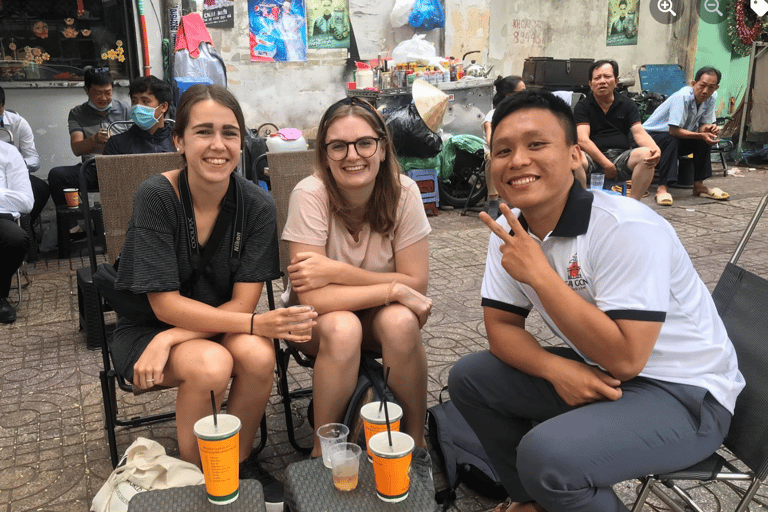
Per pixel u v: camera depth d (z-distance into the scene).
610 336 1.72
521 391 2.03
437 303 4.50
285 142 5.68
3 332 4.07
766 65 9.80
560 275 1.87
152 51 7.16
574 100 7.95
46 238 5.93
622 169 6.39
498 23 9.59
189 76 6.64
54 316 4.33
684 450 1.74
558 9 10.03
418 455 1.92
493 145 1.82
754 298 1.98
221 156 2.17
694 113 7.52
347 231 2.49
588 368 1.86
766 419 1.74
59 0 6.47
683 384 1.78
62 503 2.40
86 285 3.68
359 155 2.28
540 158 1.74
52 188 5.70
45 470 2.61
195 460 2.22
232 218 2.30
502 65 9.80
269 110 8.25
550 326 2.06
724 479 1.75
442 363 3.53
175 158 2.71
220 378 2.12
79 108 5.89
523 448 1.73
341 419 2.30
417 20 8.50
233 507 1.67
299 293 2.35
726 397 1.78
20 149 5.58
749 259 5.41
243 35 7.91
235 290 2.37
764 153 10.46
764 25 11.00
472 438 2.50
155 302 2.22
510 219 1.81
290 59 8.20
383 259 2.54
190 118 2.14
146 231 2.19
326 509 1.63
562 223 1.82
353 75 8.58
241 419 2.31
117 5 6.70
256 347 2.21
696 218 6.93
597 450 1.67
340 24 8.36
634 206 1.82
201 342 2.19
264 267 2.37
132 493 1.97
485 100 7.53
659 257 1.72
